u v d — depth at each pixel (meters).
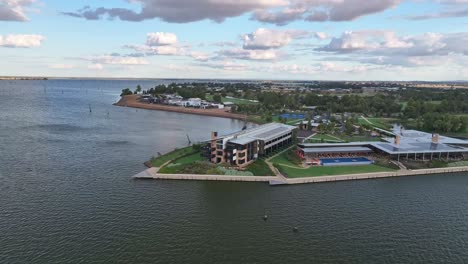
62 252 87.50
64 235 95.50
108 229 99.50
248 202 121.38
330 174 152.62
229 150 157.75
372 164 170.50
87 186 131.88
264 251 91.31
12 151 178.88
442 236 101.88
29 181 135.62
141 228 100.69
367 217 112.44
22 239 92.75
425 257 90.94
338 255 90.62
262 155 177.25
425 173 162.50
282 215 112.06
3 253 86.25
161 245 92.31
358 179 150.88
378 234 101.81
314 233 101.25
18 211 109.00
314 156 178.50
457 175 161.12
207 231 100.44
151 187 132.38
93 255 86.75
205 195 126.25
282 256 89.38
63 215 107.19
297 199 125.38
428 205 123.69
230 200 122.62
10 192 124.12
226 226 103.75
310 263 86.75
